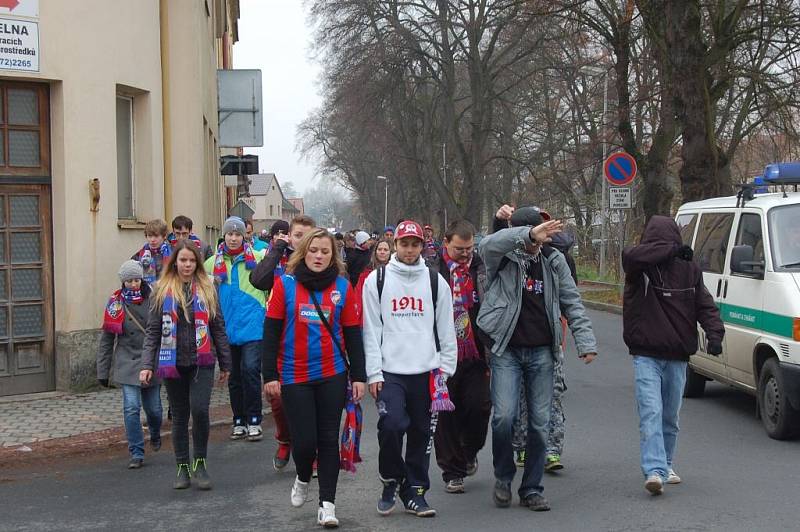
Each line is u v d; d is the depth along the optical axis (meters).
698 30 19.80
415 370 6.34
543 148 43.50
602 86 34.31
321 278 6.23
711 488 6.99
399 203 75.12
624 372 13.52
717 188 20.06
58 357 11.84
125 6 12.90
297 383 6.24
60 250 11.88
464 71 45.25
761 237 9.43
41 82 11.88
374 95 41.53
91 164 12.16
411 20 41.09
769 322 8.91
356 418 6.47
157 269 10.70
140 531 6.23
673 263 6.95
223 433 9.86
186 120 15.62
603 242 34.78
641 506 6.51
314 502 6.93
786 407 8.53
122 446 9.09
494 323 6.45
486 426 7.11
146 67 13.43
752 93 24.84
